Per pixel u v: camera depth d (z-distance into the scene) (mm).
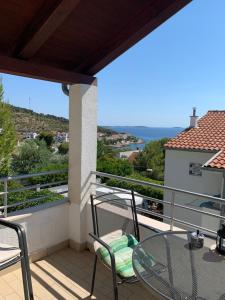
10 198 5023
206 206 6566
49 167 7520
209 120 9922
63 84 3307
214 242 2020
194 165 8547
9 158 8016
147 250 1863
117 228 3002
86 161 3385
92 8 2443
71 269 3025
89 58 3162
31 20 2393
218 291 1406
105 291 2643
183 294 1386
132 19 2639
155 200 2768
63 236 3508
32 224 3115
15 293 2549
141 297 2568
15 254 1884
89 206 3418
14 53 2713
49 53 2969
